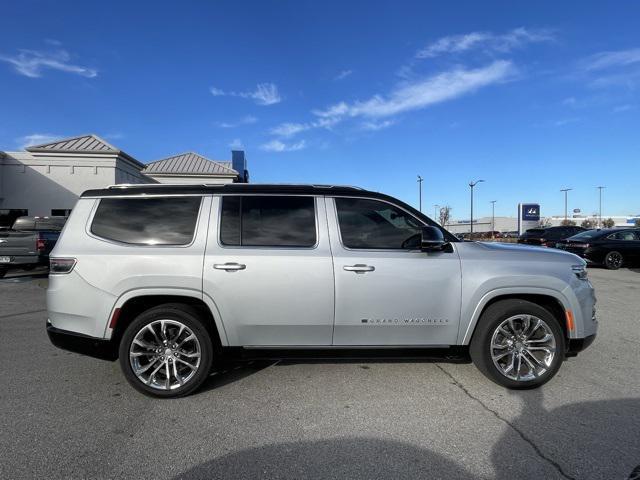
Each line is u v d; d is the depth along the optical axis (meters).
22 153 26.08
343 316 4.39
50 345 6.17
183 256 4.33
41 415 3.97
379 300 4.41
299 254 4.40
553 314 4.77
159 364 4.36
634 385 4.70
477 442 3.52
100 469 3.12
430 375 4.97
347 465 3.20
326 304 4.38
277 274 4.34
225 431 3.69
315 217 4.57
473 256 4.59
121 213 4.52
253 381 4.79
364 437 3.60
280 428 3.75
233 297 4.32
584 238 16.92
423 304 4.46
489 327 4.48
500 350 4.57
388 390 4.55
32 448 3.40
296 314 4.36
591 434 3.64
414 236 4.62
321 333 4.42
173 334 4.38
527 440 3.55
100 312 4.29
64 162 26.53
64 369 5.17
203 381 4.38
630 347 6.11
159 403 4.24
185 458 3.28
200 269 4.31
